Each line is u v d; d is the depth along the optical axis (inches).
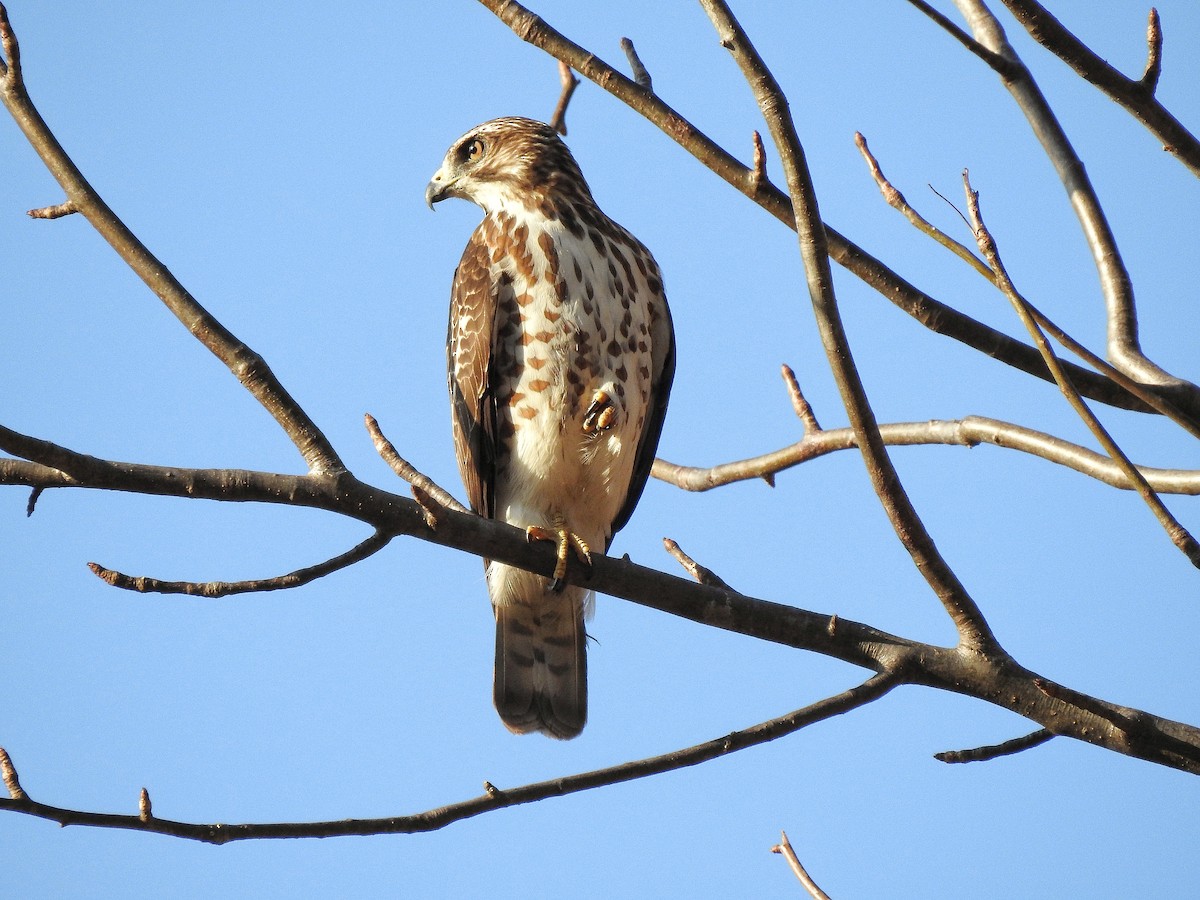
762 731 326.0
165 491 304.0
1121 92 331.9
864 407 305.0
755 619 344.2
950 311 358.3
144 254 318.7
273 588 314.7
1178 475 391.5
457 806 318.0
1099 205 414.3
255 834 303.9
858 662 339.6
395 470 369.1
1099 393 371.9
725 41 293.0
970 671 331.3
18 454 290.8
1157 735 315.9
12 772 290.2
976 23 428.8
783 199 334.3
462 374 486.6
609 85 335.6
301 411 319.3
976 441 434.6
